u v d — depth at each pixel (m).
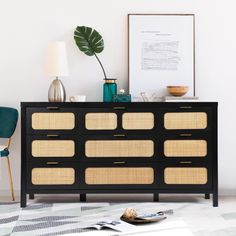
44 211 5.41
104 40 6.00
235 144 6.06
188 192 5.65
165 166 5.64
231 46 6.04
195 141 5.63
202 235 4.66
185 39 5.99
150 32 5.98
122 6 5.99
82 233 4.75
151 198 5.95
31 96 6.02
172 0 6.00
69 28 6.00
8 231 4.82
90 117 5.62
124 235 4.68
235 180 6.07
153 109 5.62
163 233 4.71
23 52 6.00
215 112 5.62
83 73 6.02
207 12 6.02
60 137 5.62
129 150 5.63
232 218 5.14
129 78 5.98
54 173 5.62
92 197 6.01
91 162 5.63
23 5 5.98
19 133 6.03
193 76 6.00
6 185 6.04
